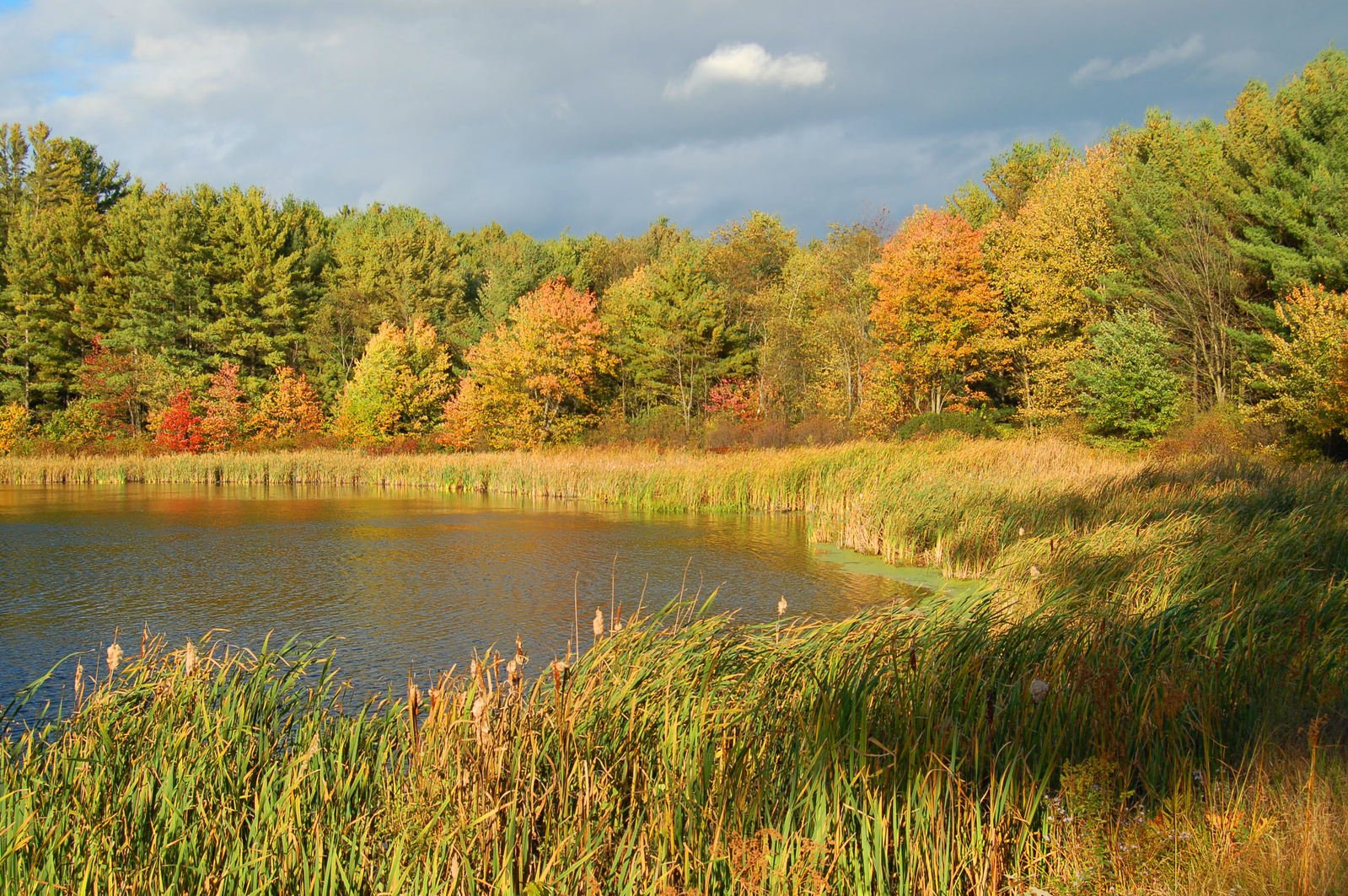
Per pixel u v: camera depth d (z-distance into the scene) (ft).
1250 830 14.06
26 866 14.51
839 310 153.58
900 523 57.82
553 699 17.47
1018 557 40.29
